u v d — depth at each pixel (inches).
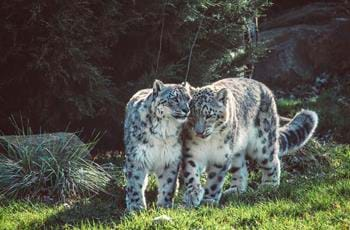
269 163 492.1
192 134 427.8
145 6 587.2
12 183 466.3
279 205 402.0
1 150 509.4
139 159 418.0
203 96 418.9
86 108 565.3
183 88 414.3
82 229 373.7
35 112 584.1
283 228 359.6
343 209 391.2
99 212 419.2
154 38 607.2
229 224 371.9
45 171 474.0
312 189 440.1
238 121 452.4
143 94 446.0
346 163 558.6
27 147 487.8
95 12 578.6
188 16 586.2
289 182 494.6
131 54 610.2
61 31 544.4
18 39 561.3
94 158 562.3
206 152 435.2
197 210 402.0
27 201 442.3
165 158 419.5
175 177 424.2
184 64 614.2
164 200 422.9
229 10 631.8
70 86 567.8
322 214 382.9
